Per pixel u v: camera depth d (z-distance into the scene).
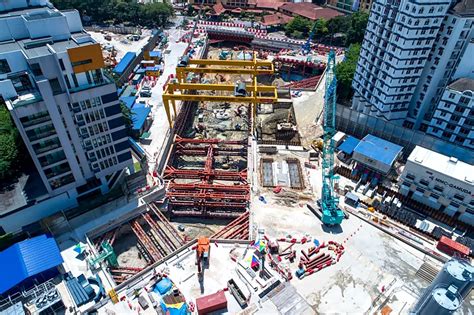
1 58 61.62
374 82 103.06
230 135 117.06
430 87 96.00
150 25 187.00
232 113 128.75
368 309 64.44
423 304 47.75
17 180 76.50
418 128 105.12
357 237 78.50
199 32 183.12
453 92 90.06
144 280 68.31
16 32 68.12
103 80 70.12
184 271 70.06
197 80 140.75
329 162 84.56
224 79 153.38
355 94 113.44
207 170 97.38
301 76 161.50
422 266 72.44
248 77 156.00
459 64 91.88
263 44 175.75
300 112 123.69
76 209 76.56
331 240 77.44
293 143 108.62
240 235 80.12
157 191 85.81
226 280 68.19
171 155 104.06
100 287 65.12
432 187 83.81
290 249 75.00
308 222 82.00
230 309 63.16
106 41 166.25
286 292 65.88
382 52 97.00
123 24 187.38
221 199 89.50
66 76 65.12
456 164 83.06
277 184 93.81
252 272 68.69
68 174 73.75
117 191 81.00
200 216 88.19
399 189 90.00
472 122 90.25
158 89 130.50
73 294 62.97
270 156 103.81
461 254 73.19
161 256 74.44
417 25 84.62
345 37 172.88
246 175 96.19
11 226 70.56
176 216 88.44
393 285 68.75
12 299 61.41
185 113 123.62
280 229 79.88
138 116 108.12
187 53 154.75
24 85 66.38
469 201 79.12
